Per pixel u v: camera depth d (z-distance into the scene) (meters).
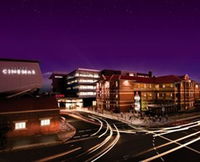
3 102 26.12
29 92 30.55
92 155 19.03
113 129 31.86
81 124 36.56
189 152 20.00
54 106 29.45
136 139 25.22
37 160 17.73
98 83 63.22
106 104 57.22
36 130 27.61
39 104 28.34
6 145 22.38
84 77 72.94
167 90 59.44
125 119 41.41
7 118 25.53
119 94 51.75
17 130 26.11
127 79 53.81
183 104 58.19
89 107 67.94
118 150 20.55
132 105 53.91
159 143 23.31
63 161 17.47
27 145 22.45
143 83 59.03
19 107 26.59
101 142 23.73
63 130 30.59
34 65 29.52
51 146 22.09
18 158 18.28
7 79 27.19
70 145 22.48
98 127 33.59
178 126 34.66
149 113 48.41
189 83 61.00
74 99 68.81
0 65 26.91
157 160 17.69
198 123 37.78
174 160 17.72
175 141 24.27
